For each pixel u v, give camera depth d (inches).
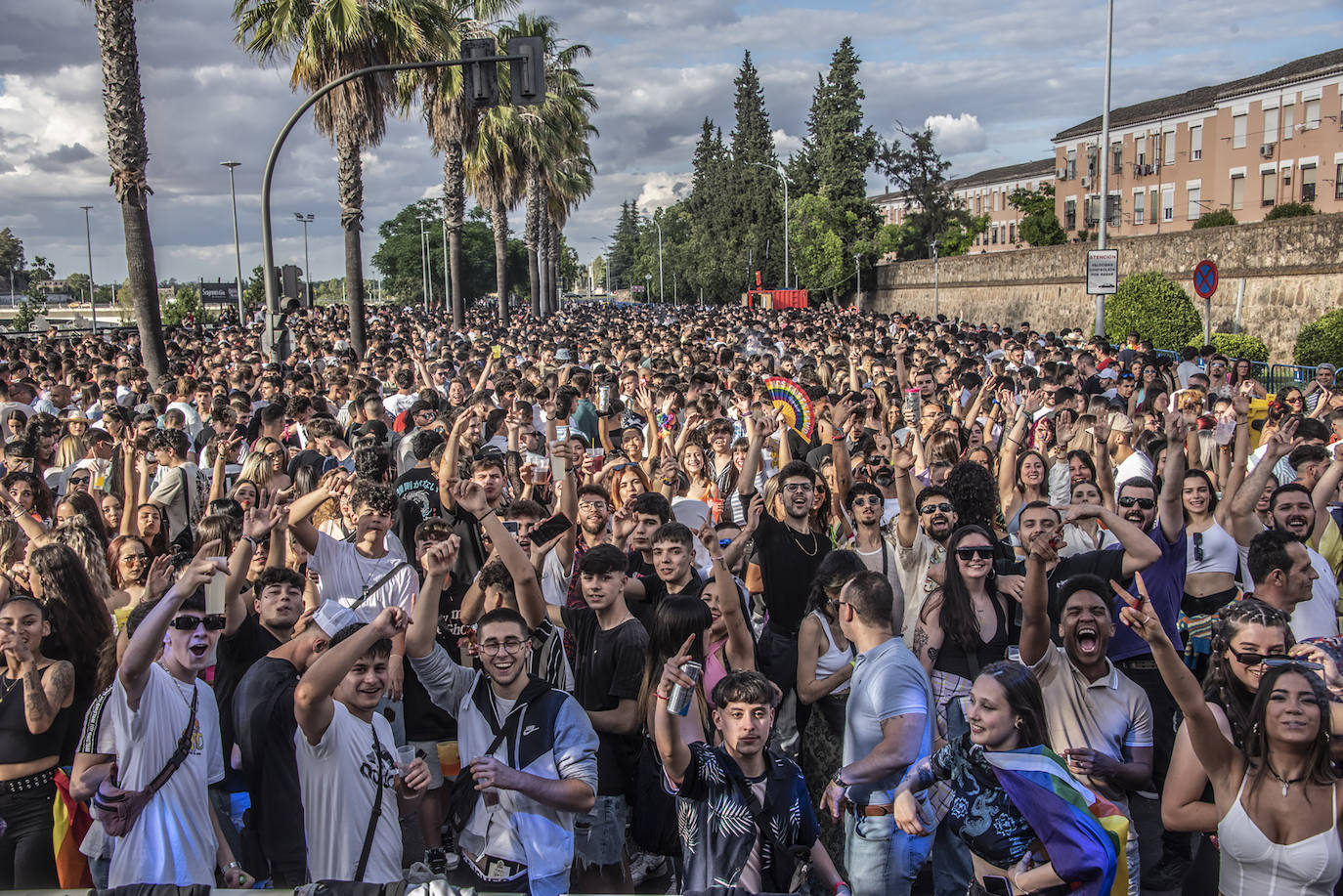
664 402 517.3
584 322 1867.6
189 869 164.7
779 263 2805.1
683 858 155.0
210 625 171.9
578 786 164.9
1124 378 516.7
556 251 2566.4
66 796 179.6
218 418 430.3
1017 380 572.1
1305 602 216.4
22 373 730.2
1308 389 553.3
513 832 167.3
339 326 1425.9
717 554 203.2
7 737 177.2
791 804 151.5
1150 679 225.8
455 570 253.1
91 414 528.7
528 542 247.1
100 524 272.2
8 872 177.2
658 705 149.3
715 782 149.7
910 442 390.9
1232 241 1231.5
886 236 3097.9
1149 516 238.7
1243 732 148.6
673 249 3799.2
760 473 346.3
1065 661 186.7
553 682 193.8
